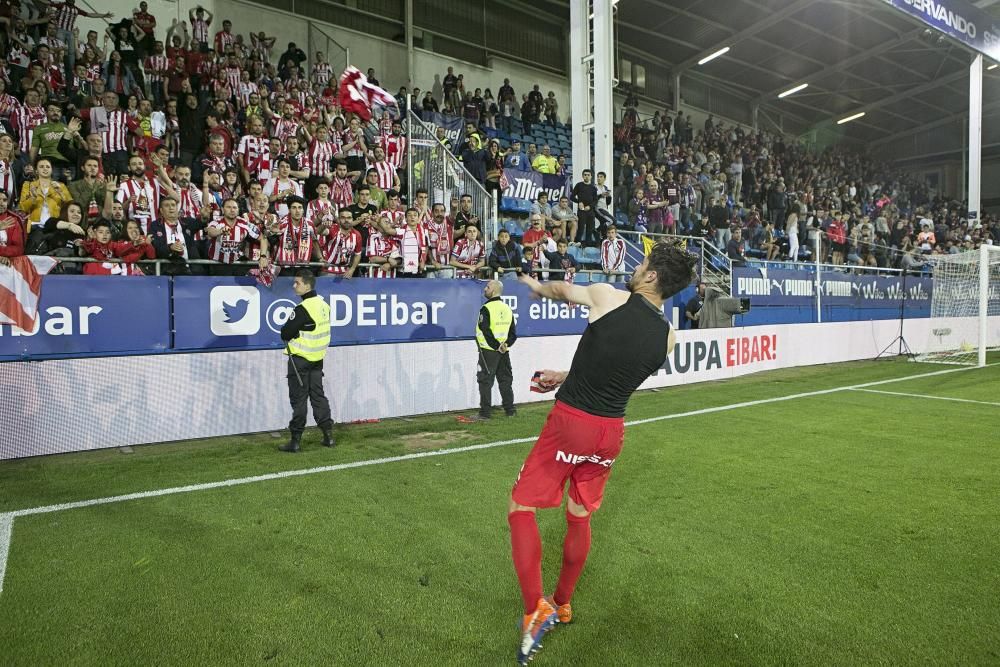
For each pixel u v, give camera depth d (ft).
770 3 66.80
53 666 8.18
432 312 28.99
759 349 39.01
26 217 22.75
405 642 8.82
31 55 33.94
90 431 19.67
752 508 14.24
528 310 32.86
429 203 37.04
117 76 36.09
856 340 45.96
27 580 10.57
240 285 24.03
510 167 47.98
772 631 9.08
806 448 19.81
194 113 34.53
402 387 25.72
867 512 13.97
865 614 9.54
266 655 8.47
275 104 39.29
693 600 10.01
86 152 28.04
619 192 48.83
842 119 98.89
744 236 55.67
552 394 30.81
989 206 108.17
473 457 18.81
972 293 53.01
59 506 14.19
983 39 63.93
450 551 11.86
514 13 67.36
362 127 38.50
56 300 20.48
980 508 14.21
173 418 21.07
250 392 22.54
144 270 23.32
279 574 10.86
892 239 68.85
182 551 11.78
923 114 102.17
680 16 68.90
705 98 87.30
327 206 27.63
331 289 26.23
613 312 8.61
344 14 55.26
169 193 25.50
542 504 8.80
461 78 56.08
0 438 18.24
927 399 29.01
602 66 39.01
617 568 11.17
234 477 16.61
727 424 23.50
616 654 8.52
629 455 18.95
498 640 8.90
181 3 46.16
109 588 10.31
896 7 51.78
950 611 9.62
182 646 8.66
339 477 16.62
